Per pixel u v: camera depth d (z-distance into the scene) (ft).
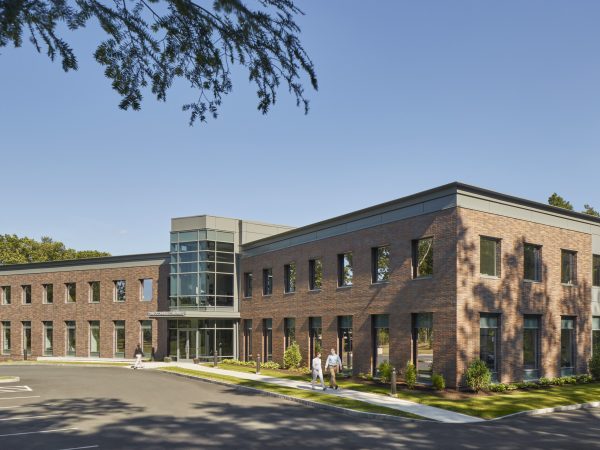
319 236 112.68
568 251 99.86
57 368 133.90
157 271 155.63
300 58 26.81
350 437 50.93
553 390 83.15
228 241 147.02
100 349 161.99
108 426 54.90
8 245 266.36
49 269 173.27
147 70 26.94
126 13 25.18
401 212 91.20
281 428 54.95
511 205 88.84
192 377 105.40
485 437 51.44
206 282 142.31
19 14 23.11
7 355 177.37
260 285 136.26
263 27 25.80
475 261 82.48
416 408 65.87
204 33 26.30
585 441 50.14
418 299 86.07
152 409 66.08
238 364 133.39
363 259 99.14
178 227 148.25
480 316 83.30
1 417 60.29
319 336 112.06
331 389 82.53
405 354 87.81
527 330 90.53
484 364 79.25
